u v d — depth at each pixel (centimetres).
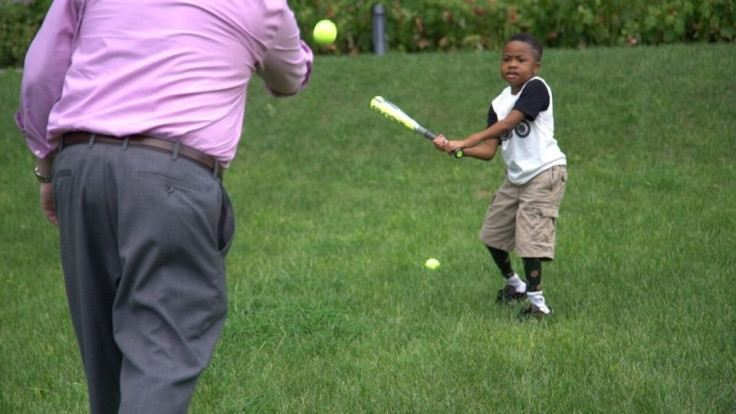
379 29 1280
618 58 1105
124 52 273
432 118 1015
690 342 449
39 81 284
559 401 392
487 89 1070
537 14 1262
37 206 845
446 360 446
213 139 277
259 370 452
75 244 276
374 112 1048
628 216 716
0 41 1341
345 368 448
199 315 272
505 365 434
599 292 546
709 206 727
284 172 923
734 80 1012
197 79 275
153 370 260
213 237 274
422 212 771
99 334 287
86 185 268
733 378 406
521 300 547
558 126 959
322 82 1140
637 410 380
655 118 952
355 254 665
